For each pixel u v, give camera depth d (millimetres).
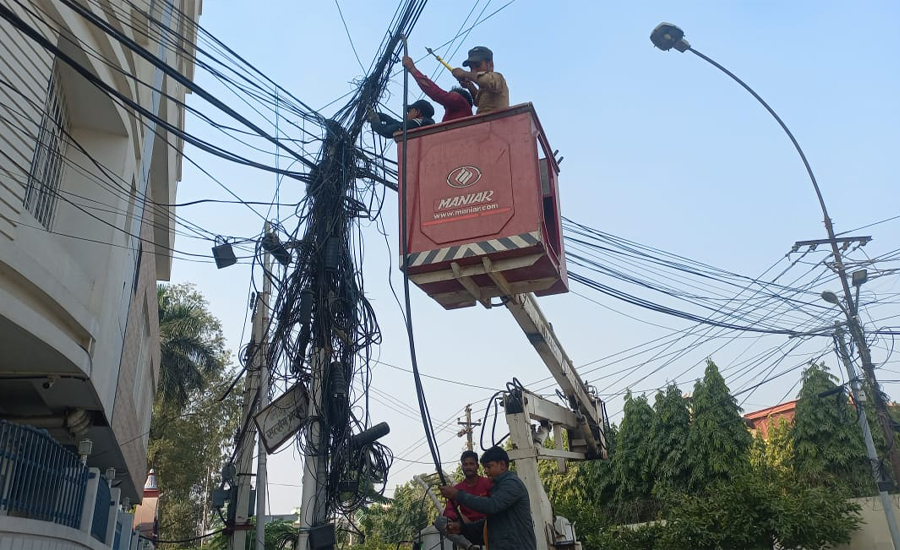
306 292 9219
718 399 31312
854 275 17203
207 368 34844
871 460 19047
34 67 8461
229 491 11984
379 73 8812
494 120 6598
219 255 9836
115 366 11414
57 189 9977
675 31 11594
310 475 8891
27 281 8180
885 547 23922
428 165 6605
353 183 9648
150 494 30391
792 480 29141
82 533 9320
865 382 18078
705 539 22844
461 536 5645
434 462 5859
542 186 7086
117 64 10070
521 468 8664
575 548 8844
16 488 7371
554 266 6484
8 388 9883
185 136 7344
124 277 11281
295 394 9258
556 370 10477
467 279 6422
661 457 32219
